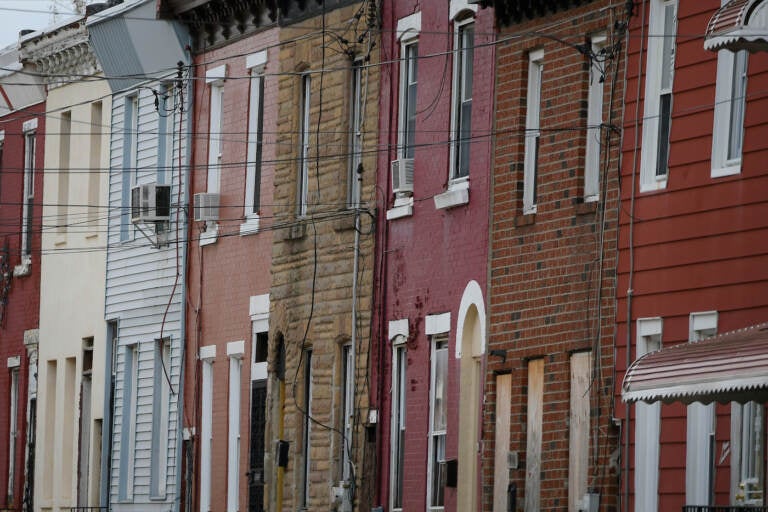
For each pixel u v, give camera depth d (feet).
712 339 110.32
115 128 212.84
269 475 178.29
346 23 170.81
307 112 178.50
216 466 189.47
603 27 137.39
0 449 241.96
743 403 111.45
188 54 197.57
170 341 199.72
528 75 146.20
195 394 193.57
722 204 124.88
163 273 201.26
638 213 131.95
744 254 122.72
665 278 129.08
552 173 141.59
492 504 145.59
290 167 178.81
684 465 125.29
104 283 214.69
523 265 143.74
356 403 164.86
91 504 214.07
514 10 146.72
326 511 168.96
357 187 168.96
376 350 163.32
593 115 139.03
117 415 209.56
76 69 222.48
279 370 179.01
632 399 109.50
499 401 145.89
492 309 146.92
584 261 136.87
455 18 154.81
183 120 198.08
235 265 188.14
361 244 165.99
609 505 131.13
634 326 131.23
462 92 155.02
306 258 174.81
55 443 225.97
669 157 129.39
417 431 156.66
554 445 138.41
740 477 121.08
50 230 230.07
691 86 128.16
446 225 154.30
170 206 199.21
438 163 156.15
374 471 162.71
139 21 199.21
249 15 187.62
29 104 234.79
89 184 219.20
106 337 213.25
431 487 155.02
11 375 241.35
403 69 163.12
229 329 188.44
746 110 123.13
